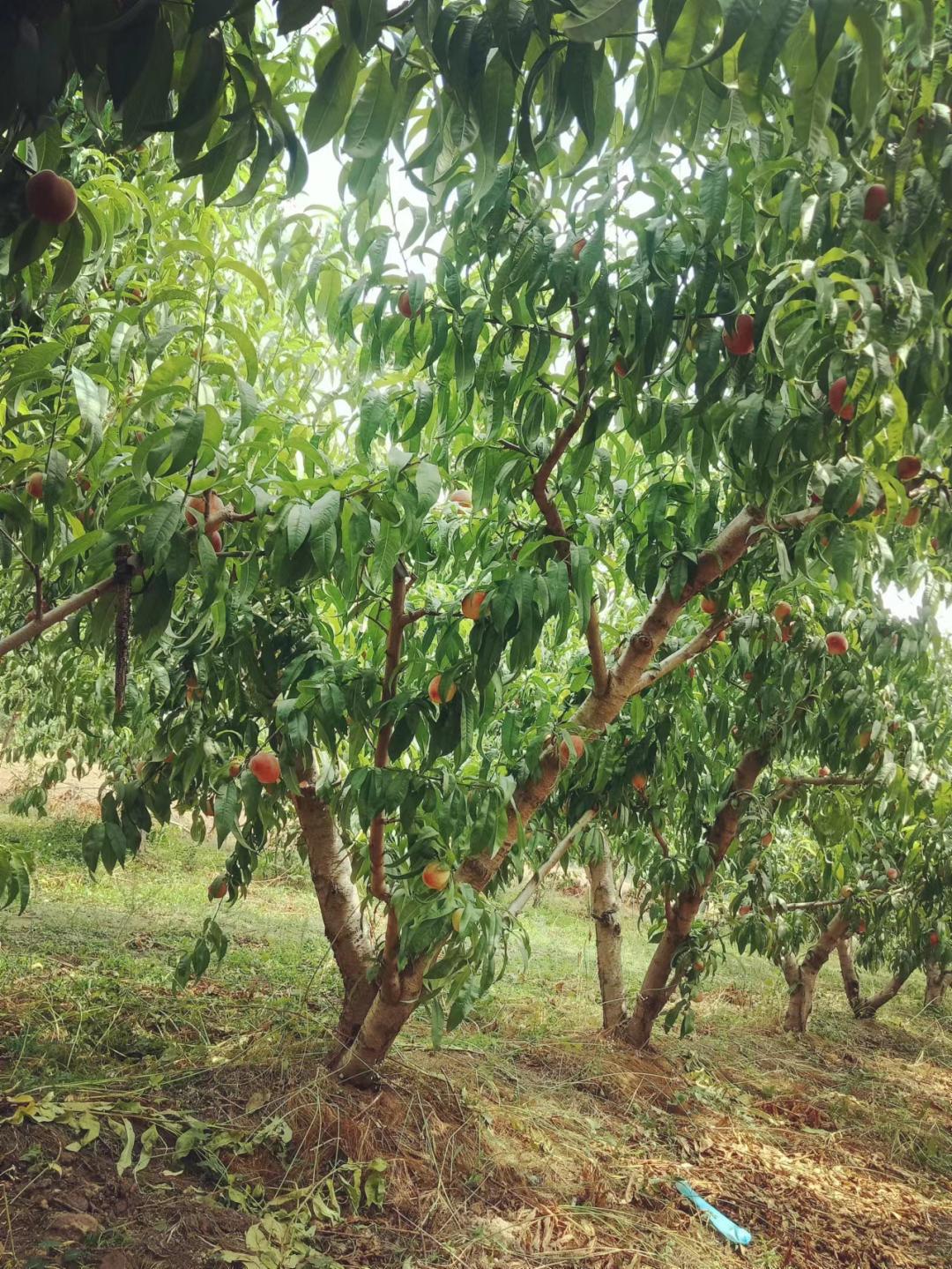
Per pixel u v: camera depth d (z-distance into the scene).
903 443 1.67
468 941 2.92
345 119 0.99
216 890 3.34
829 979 8.87
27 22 0.79
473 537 2.52
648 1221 3.08
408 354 2.12
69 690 3.90
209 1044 3.40
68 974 3.99
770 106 1.30
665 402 2.04
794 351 1.53
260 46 1.04
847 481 1.65
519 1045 4.53
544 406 2.14
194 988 4.12
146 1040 3.37
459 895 2.66
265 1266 2.24
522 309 1.97
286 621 2.96
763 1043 5.81
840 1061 5.82
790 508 2.32
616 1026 4.96
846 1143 4.40
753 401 1.67
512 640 2.18
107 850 2.88
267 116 1.00
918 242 1.43
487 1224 2.77
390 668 2.67
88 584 1.69
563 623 2.14
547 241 1.78
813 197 1.46
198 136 0.97
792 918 6.20
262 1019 3.62
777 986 7.32
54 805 9.03
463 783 2.62
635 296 1.73
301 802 3.22
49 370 1.50
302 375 3.13
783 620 3.58
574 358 2.13
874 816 4.82
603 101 1.08
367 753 3.29
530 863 4.14
